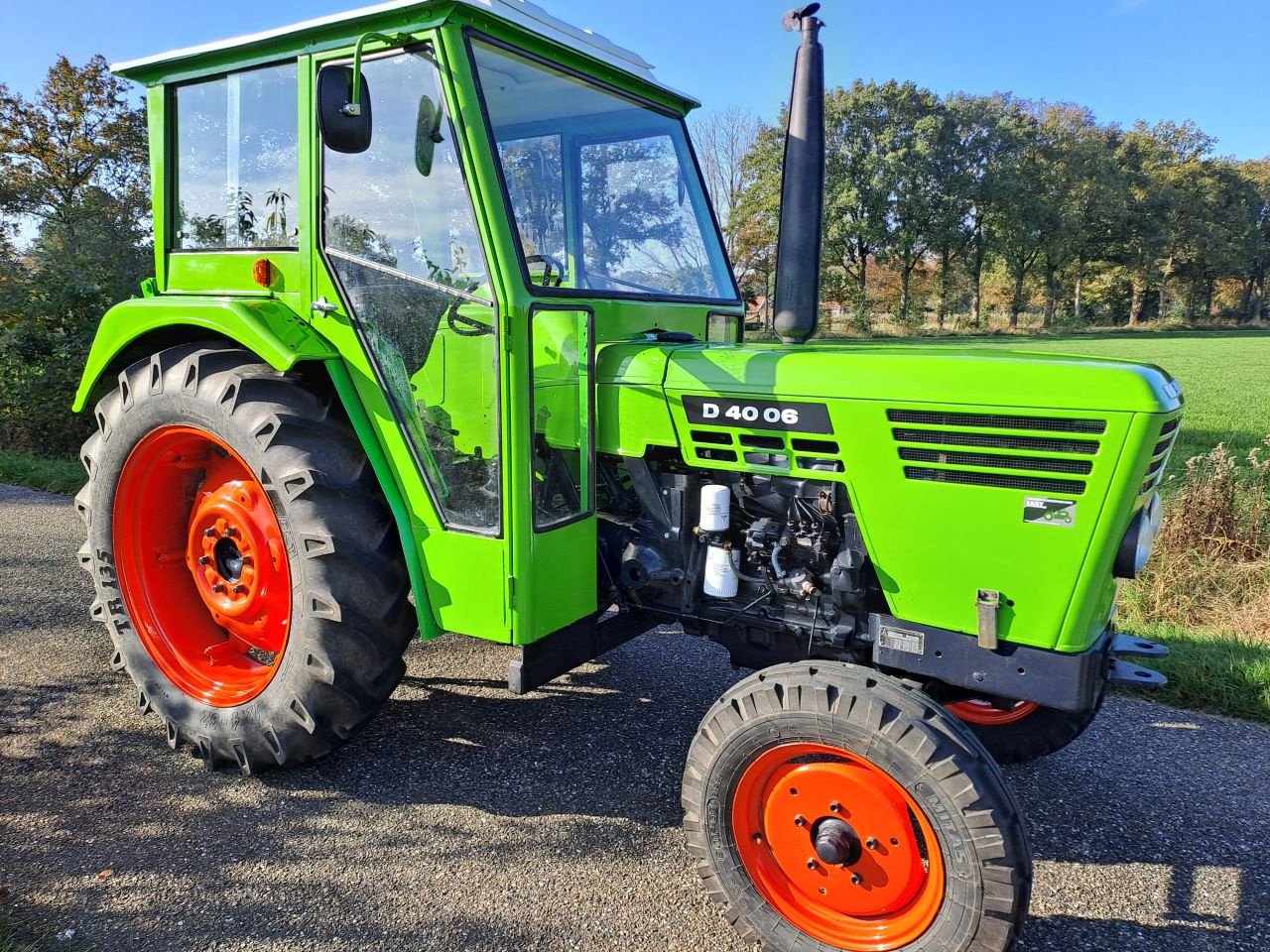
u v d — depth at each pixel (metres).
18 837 2.58
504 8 2.39
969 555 2.18
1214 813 2.85
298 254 2.74
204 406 2.83
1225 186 56.88
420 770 3.03
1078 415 1.98
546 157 2.65
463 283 2.40
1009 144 47.94
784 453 2.41
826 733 2.04
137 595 3.23
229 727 2.90
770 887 2.19
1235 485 5.23
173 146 3.06
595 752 3.18
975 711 3.02
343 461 2.71
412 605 2.83
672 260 3.21
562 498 2.58
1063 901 2.41
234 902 2.32
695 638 4.29
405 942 2.19
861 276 49.69
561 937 2.23
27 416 9.10
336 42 2.52
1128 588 4.72
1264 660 3.76
